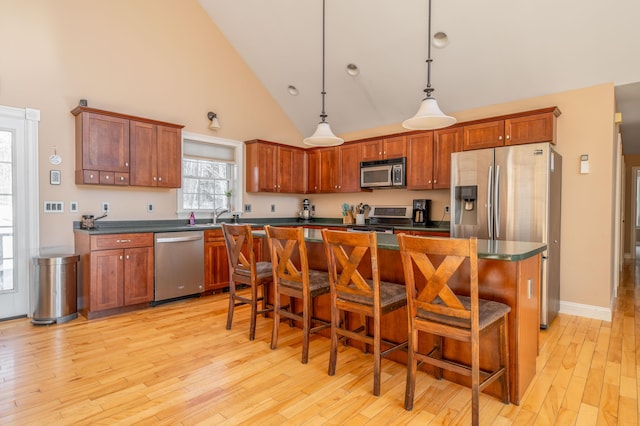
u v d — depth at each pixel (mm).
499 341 1930
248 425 1747
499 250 1979
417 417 1822
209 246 4223
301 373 2291
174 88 4520
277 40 4652
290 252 2527
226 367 2367
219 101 5008
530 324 2146
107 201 3943
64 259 3258
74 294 3369
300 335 2977
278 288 2654
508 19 3279
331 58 4547
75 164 3682
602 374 2281
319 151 5793
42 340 2820
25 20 3398
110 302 3441
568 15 3068
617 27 3014
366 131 5590
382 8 3635
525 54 3521
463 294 2145
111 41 3959
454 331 1745
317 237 2787
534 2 3070
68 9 3646
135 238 3596
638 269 6258
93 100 3824
